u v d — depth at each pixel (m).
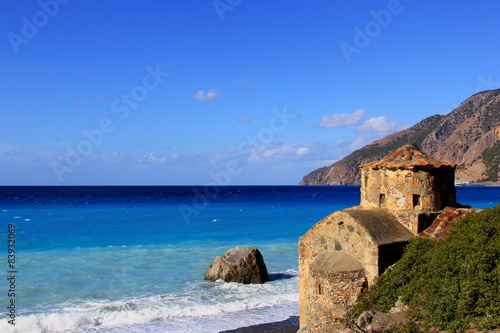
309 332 15.89
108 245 40.84
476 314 11.91
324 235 16.42
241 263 29.44
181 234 48.28
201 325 21.61
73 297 25.11
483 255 12.82
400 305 13.99
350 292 15.21
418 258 14.79
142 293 26.31
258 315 23.23
